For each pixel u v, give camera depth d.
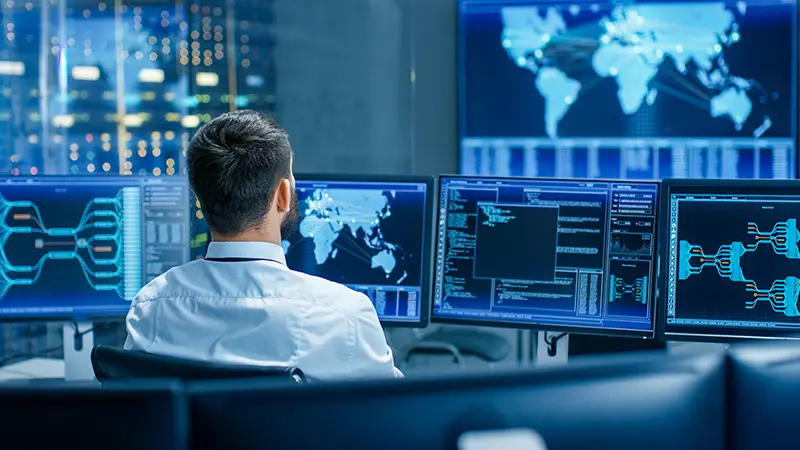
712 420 0.68
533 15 3.28
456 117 3.40
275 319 1.22
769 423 0.68
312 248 2.03
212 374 1.04
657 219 1.88
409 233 2.00
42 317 2.06
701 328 1.86
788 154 3.24
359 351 1.27
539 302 1.94
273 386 0.61
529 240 1.94
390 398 0.61
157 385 0.61
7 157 3.99
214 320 1.23
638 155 3.30
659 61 3.25
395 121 3.44
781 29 3.19
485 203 1.96
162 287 1.28
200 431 0.60
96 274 2.08
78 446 0.59
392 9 3.39
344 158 3.50
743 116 3.24
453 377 0.62
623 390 0.64
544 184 1.93
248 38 3.57
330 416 0.60
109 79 3.93
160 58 3.85
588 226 1.91
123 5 3.88
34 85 3.98
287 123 3.53
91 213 2.07
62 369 2.18
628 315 1.90
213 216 1.28
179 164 3.87
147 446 0.60
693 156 3.28
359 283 2.02
